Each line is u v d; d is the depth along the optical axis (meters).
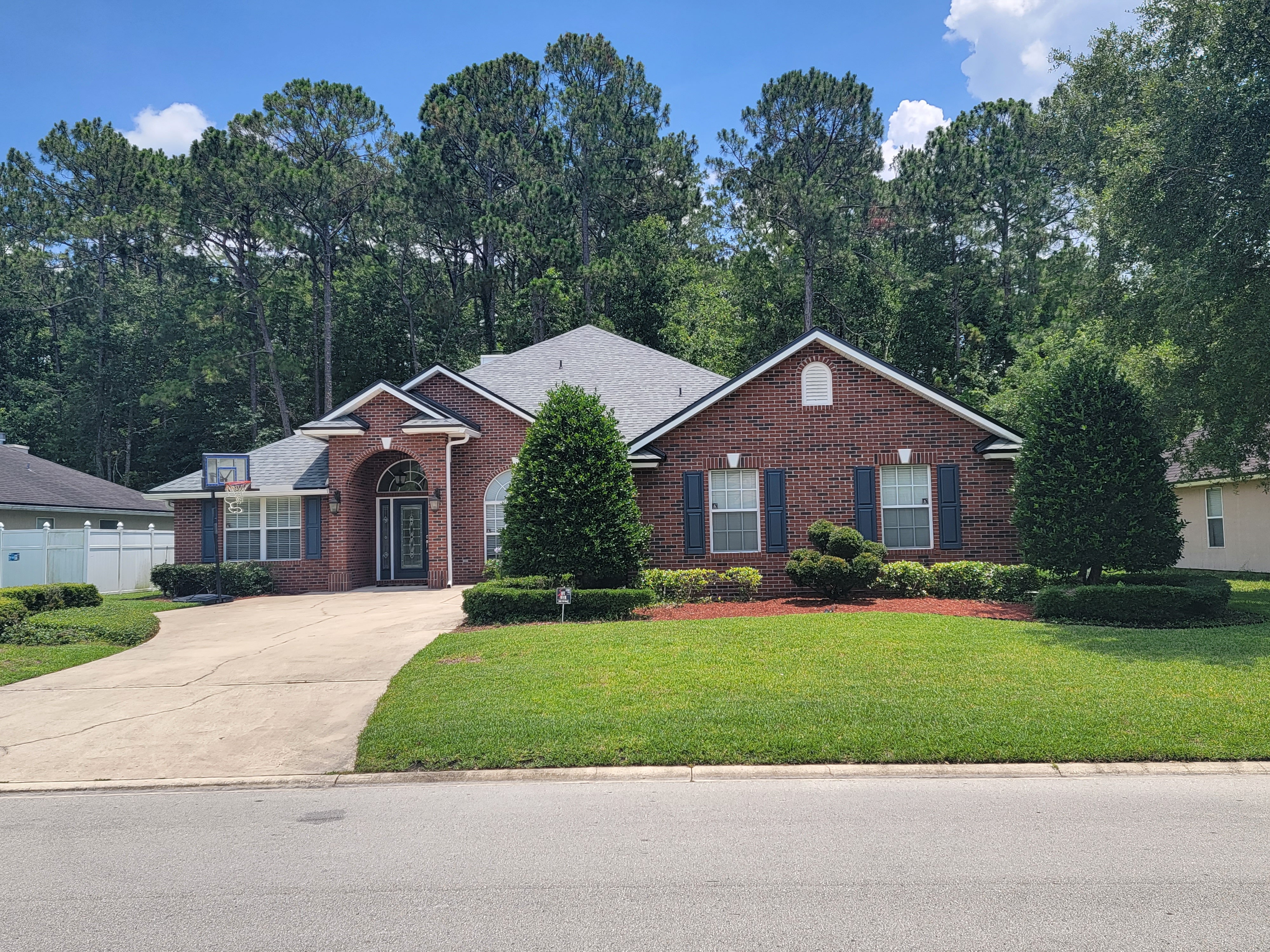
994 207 48.84
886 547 18.92
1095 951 4.27
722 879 5.25
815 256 46.62
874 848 5.73
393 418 22.84
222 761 8.40
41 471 32.22
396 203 44.44
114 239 52.41
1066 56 19.22
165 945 4.54
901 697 9.25
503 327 48.72
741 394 19.31
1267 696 8.95
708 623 13.99
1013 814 6.39
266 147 41.69
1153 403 17.84
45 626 15.38
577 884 5.23
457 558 23.31
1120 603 13.67
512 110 53.38
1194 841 5.77
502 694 9.86
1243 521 24.61
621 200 53.06
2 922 4.89
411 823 6.54
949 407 18.89
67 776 8.09
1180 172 16.75
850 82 47.19
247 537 24.03
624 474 17.45
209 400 49.25
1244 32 16.30
